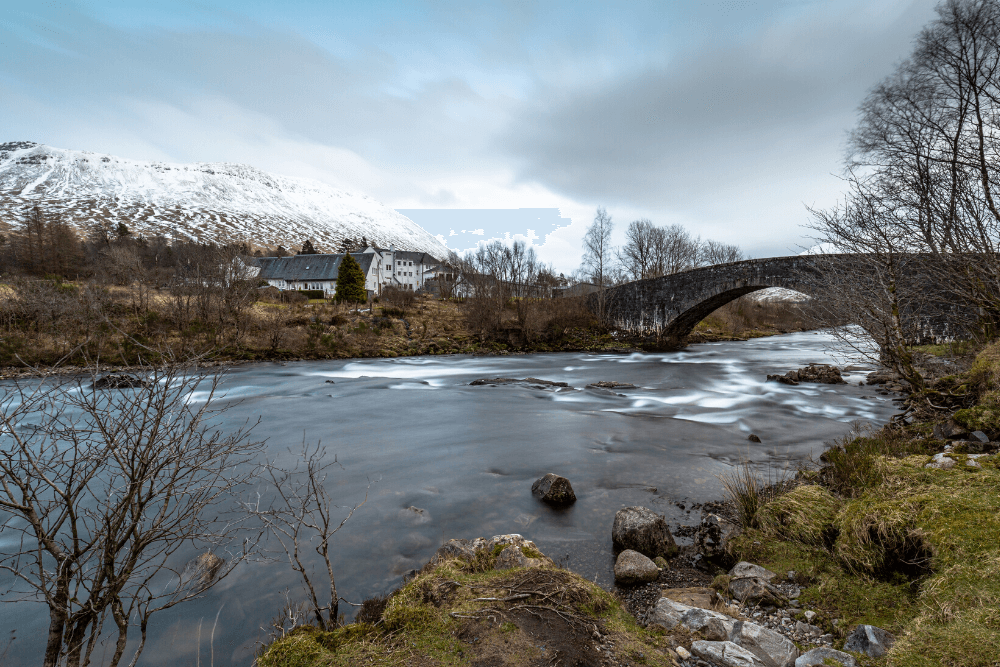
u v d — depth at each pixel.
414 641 3.19
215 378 3.39
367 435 12.49
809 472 8.04
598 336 43.25
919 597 3.60
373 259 74.56
